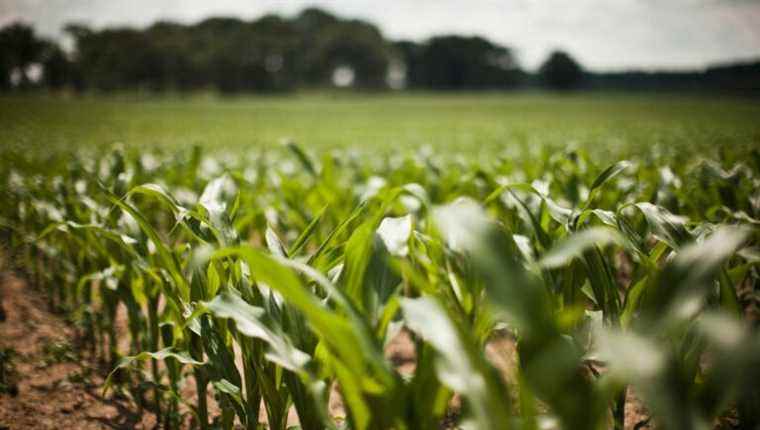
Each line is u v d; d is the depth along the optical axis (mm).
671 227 1613
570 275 1879
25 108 54156
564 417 869
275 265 958
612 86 126125
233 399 1773
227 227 1839
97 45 98562
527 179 4719
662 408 691
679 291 924
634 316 1717
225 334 1771
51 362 3184
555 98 96500
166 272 2346
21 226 5020
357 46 110562
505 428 823
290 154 10945
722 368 766
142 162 5500
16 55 92188
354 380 1103
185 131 29062
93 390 2881
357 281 1351
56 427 2520
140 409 2602
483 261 833
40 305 4238
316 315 981
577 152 4234
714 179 3223
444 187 4281
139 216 1787
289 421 2629
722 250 920
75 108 57594
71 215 3465
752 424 1276
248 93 112562
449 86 137125
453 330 871
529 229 2539
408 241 1662
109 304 2996
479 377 868
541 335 819
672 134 19797
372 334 1091
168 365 2322
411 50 138625
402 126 34156
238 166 6965
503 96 109625
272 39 110562
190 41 107375
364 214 3494
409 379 1404
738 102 68875
